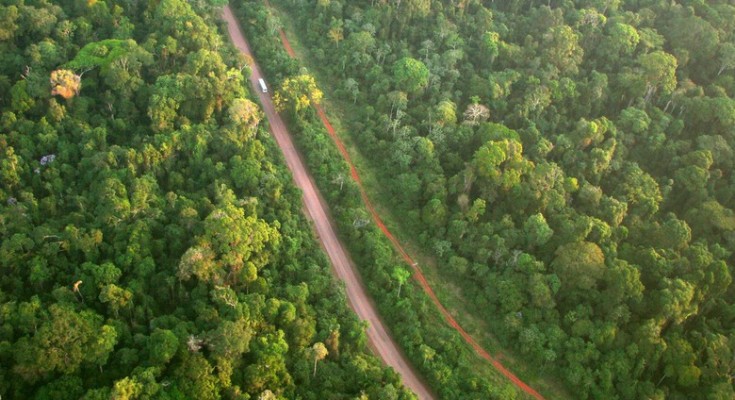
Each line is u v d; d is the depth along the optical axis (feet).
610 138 550.36
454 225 500.33
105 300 385.91
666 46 632.79
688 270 462.19
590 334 444.14
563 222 485.15
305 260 474.49
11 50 549.95
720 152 538.47
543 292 457.27
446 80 607.37
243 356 391.45
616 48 612.29
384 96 589.32
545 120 579.89
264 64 630.33
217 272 419.33
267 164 514.68
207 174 502.38
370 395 396.98
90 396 338.54
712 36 607.78
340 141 584.40
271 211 486.38
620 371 431.02
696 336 439.63
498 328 467.11
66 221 443.32
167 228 444.55
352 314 451.94
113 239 431.02
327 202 533.55
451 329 468.75
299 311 429.79
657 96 591.78
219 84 532.32
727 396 409.49
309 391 394.52
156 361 363.76
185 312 412.36
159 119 512.22
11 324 370.12
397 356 449.06
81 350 358.43
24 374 348.18
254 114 531.50
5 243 410.31
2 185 461.78
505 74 591.78
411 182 523.29
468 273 493.77
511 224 498.28
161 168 497.87
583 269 454.40
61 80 509.35
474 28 650.84
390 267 484.33
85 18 581.12
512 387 440.45
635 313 452.35
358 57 620.90
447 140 553.64
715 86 590.14
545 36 612.29
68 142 502.38
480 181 515.50
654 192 523.70
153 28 587.27
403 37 654.12
